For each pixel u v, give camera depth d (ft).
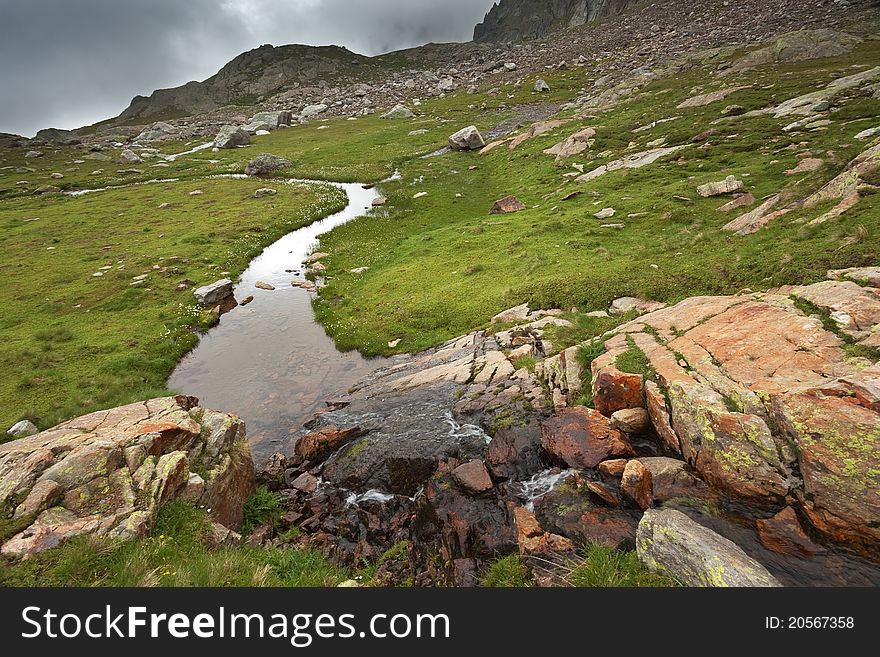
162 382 69.97
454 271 99.45
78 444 34.53
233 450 42.11
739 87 198.08
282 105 615.16
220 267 118.52
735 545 24.90
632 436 38.01
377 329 82.43
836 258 49.65
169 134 451.12
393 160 239.50
